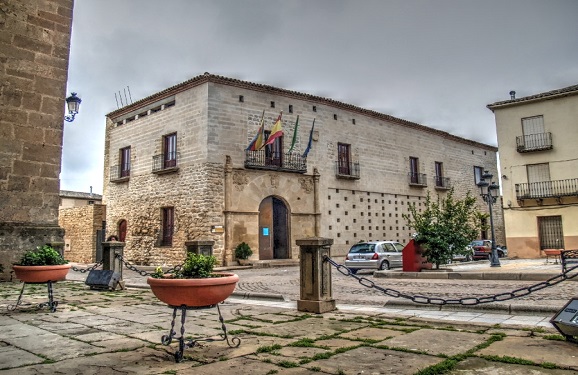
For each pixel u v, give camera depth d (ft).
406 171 98.84
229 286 14.97
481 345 15.11
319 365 12.95
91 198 129.39
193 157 71.20
